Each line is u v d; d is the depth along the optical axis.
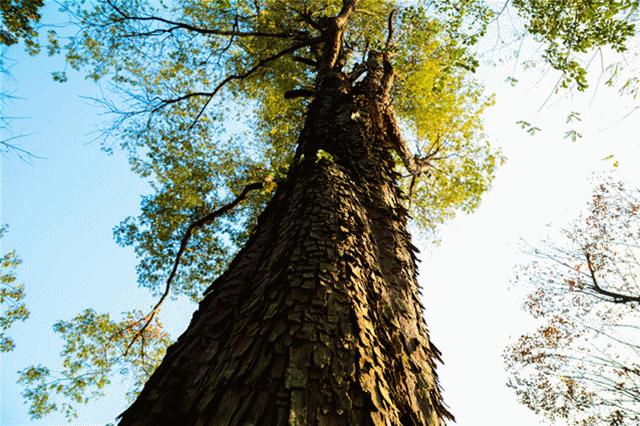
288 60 9.25
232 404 1.05
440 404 1.55
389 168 3.29
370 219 2.47
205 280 8.79
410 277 2.26
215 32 7.46
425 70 8.34
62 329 7.65
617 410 8.84
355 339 1.29
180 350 1.58
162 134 8.16
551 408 9.84
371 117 4.19
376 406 1.08
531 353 10.80
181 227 8.55
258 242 2.40
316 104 4.34
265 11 8.29
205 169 8.85
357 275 1.66
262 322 1.35
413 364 1.59
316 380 1.09
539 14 4.54
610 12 3.92
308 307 1.37
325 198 2.22
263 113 9.98
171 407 1.29
